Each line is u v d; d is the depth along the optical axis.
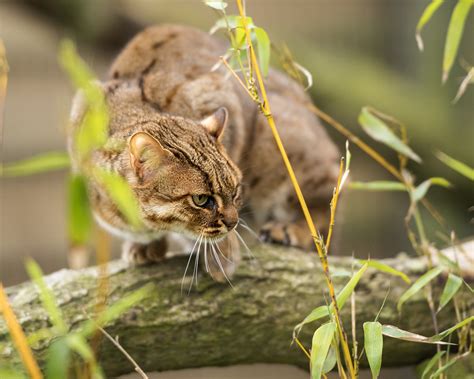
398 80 11.70
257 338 5.95
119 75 6.84
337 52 11.71
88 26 10.80
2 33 14.38
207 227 5.78
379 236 14.38
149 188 5.68
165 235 6.09
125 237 6.15
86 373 5.31
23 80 14.56
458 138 11.15
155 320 5.75
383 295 6.08
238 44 5.46
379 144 11.12
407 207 12.32
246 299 5.95
